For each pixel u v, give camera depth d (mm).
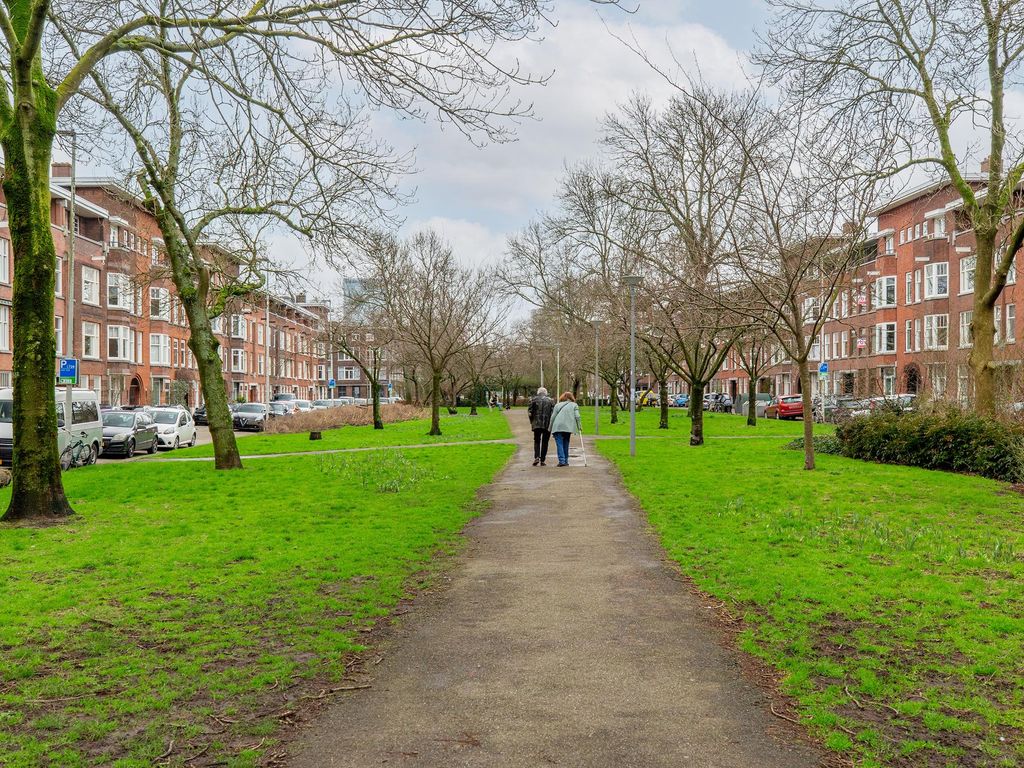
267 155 11555
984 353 18328
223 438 19547
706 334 25125
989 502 12102
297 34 9766
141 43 11484
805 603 6848
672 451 23328
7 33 11086
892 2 16562
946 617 6352
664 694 4961
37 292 11562
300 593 7332
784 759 4078
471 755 4117
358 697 4906
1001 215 17938
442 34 9070
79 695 4863
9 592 7359
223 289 20766
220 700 4820
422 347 37500
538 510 12648
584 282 35531
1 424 22344
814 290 18219
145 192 18500
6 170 11289
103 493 14977
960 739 4266
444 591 7555
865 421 20203
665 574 8227
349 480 16719
